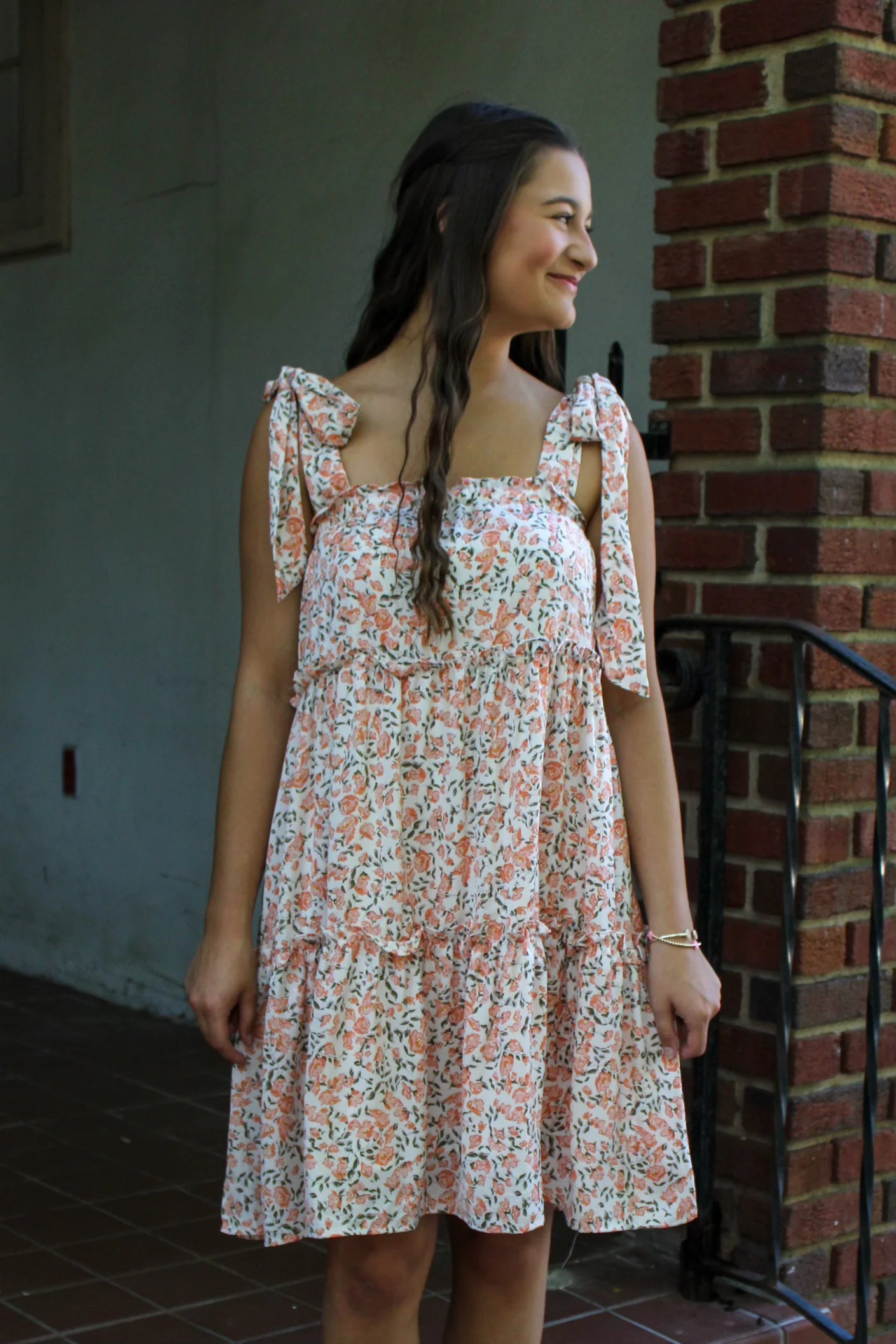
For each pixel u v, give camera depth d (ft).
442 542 6.41
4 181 18.70
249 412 15.55
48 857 18.31
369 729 6.44
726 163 10.10
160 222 16.56
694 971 6.78
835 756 10.00
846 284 9.85
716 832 10.15
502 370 6.91
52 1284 10.17
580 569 6.55
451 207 6.61
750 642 10.14
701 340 10.37
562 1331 9.55
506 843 6.40
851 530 9.96
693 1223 10.05
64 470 17.93
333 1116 6.41
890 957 10.46
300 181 15.07
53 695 18.15
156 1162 12.59
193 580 16.17
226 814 6.82
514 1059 6.38
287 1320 9.66
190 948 16.39
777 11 9.78
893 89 9.80
